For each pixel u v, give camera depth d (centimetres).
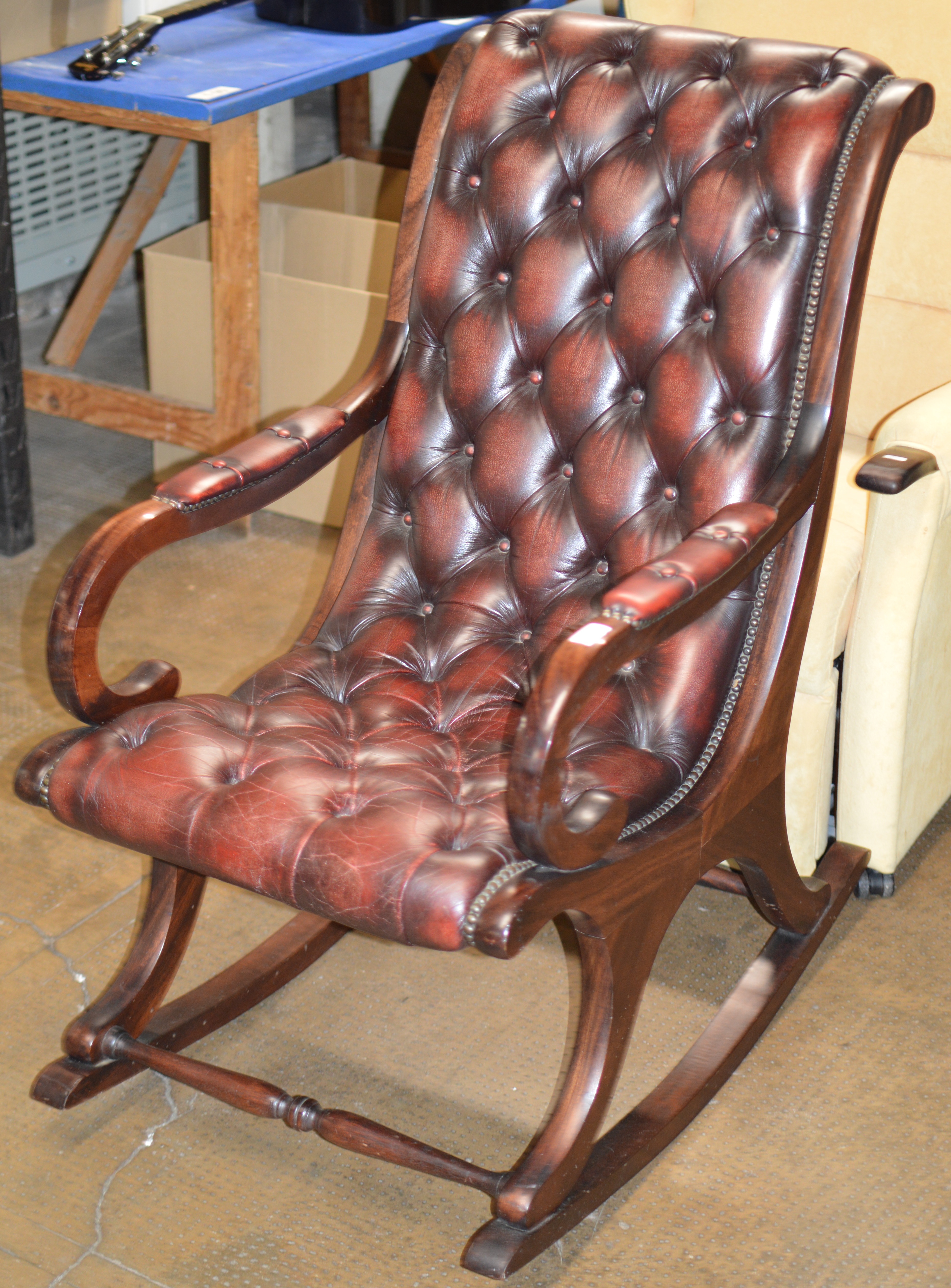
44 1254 144
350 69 254
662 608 125
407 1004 177
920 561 173
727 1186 153
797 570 153
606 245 165
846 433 229
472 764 151
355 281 290
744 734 152
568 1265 144
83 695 145
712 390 159
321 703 160
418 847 129
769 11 218
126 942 185
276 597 261
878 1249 146
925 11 206
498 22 176
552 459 170
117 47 245
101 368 328
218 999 169
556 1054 170
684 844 145
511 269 172
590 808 129
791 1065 168
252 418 260
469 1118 161
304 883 129
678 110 162
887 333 221
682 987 180
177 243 277
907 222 215
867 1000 178
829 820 199
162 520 148
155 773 139
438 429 176
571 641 122
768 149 155
